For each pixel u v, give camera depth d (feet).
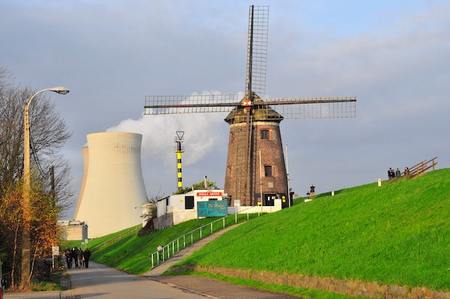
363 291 77.51
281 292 96.84
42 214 118.21
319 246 109.09
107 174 470.39
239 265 128.06
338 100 273.33
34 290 111.34
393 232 94.07
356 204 129.49
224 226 225.35
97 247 375.04
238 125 271.69
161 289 114.01
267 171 268.21
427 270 71.15
